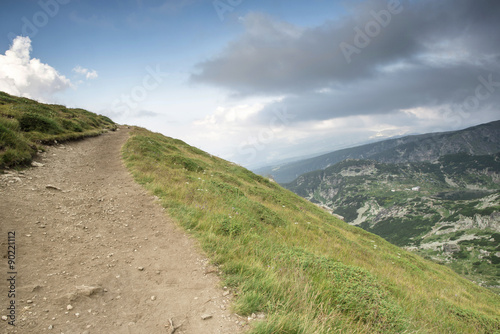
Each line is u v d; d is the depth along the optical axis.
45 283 4.29
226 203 11.67
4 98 22.92
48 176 10.86
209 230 7.39
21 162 11.06
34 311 3.57
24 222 6.45
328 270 6.46
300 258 6.77
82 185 10.79
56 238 6.06
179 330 3.62
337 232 20.11
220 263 5.86
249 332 3.61
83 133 23.72
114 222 7.67
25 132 16.39
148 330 3.56
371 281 6.38
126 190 10.98
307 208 30.22
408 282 11.87
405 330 4.73
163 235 7.19
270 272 5.38
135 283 4.77
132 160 16.34
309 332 3.66
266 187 31.19
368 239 25.83
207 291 4.70
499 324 8.86
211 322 3.85
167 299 4.37
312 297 4.79
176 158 19.89
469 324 8.16
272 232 10.26
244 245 7.06
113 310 3.92
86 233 6.66
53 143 17.30
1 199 7.35
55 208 7.79
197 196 10.97
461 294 15.37
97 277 4.77
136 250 6.17
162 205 9.50
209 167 25.59
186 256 6.06
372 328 4.60
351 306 5.10
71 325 3.45
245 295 4.43
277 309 4.24
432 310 7.98
